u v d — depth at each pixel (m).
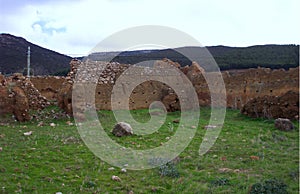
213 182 10.17
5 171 10.39
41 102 22.14
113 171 11.11
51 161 11.78
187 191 9.49
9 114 19.69
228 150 14.05
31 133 15.86
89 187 9.56
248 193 9.22
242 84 27.28
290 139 16.25
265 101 22.16
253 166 11.92
